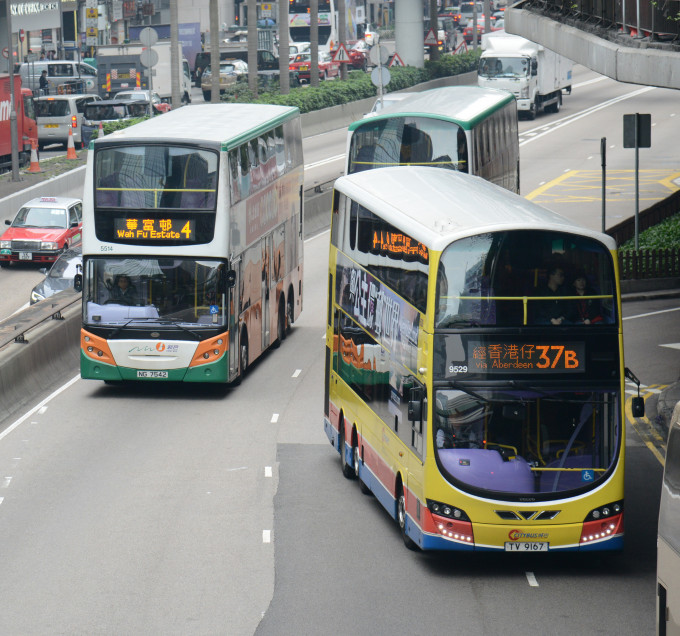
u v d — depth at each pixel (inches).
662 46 1000.9
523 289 687.1
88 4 4035.4
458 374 687.7
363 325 847.7
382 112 1382.9
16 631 614.5
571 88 3543.3
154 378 1125.1
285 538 757.9
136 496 843.4
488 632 614.2
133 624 623.5
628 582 689.6
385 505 784.9
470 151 1339.8
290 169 1380.4
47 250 1749.5
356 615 635.5
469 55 3816.4
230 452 956.6
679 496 492.4
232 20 4830.2
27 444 980.6
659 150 2603.3
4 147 2274.9
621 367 690.8
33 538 758.5
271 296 1294.3
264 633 611.2
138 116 2763.3
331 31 4146.2
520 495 684.1
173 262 1117.7
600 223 1856.5
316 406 1101.7
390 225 785.6
